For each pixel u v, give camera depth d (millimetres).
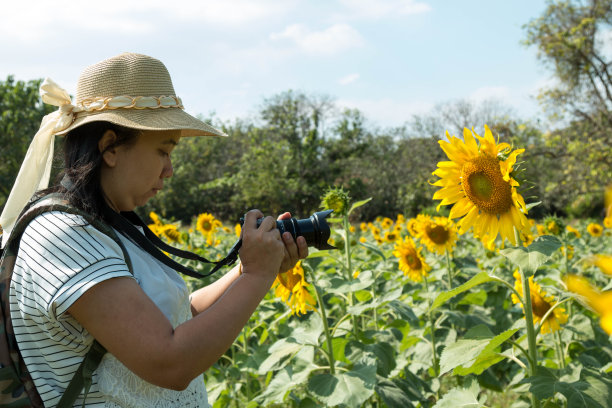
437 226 4969
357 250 8258
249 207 32438
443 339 4207
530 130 23453
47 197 1311
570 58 22109
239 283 1285
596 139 21938
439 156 34969
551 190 22203
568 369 2361
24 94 32906
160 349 1143
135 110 1331
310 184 33562
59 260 1188
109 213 1329
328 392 2482
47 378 1248
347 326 3682
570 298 2051
